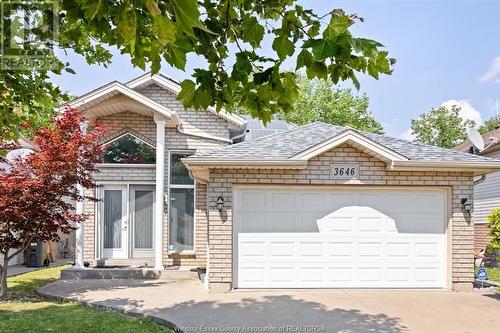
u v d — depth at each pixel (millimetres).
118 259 13055
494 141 20359
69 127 10125
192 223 13391
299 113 34750
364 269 10188
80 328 6531
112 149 13453
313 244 10156
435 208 10383
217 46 3062
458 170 10164
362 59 2451
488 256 16078
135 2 1827
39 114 6293
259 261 10055
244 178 9984
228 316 7336
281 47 2771
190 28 1723
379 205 10312
